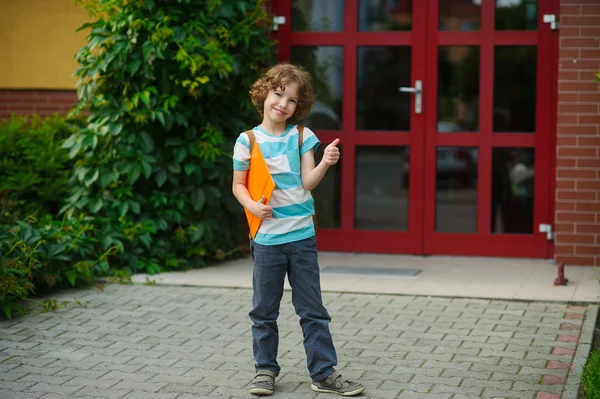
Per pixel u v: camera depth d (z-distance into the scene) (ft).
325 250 29.81
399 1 28.94
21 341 19.38
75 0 26.94
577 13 26.73
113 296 23.40
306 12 29.50
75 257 24.76
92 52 29.22
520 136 28.40
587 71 26.81
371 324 20.72
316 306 16.16
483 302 22.81
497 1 28.32
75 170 26.76
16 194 27.94
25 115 30.76
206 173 27.30
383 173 29.40
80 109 26.96
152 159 26.27
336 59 29.45
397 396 15.92
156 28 25.67
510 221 28.73
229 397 15.93
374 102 29.32
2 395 15.93
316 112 29.63
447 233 29.07
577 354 18.13
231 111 28.30
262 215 15.65
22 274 21.98
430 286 24.52
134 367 17.62
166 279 25.36
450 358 18.11
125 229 26.12
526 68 28.27
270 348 16.34
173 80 26.63
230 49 27.89
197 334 19.98
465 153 28.84
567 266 27.30
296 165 16.07
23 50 30.63
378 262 28.19
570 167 27.14
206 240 26.96
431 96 28.86
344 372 17.24
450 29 28.66
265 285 16.12
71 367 17.61
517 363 17.78
